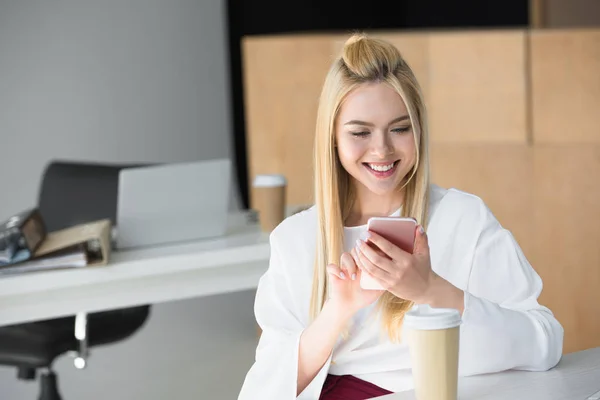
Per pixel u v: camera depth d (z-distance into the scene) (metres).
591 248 4.11
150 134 5.73
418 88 1.89
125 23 5.62
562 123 4.11
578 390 1.61
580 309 4.13
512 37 4.15
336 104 1.88
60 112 5.45
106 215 3.61
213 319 5.20
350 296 1.71
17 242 2.78
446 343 1.49
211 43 5.91
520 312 1.79
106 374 4.50
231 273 2.95
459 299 1.71
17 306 2.78
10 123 5.30
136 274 2.79
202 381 4.34
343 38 4.43
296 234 2.03
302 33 6.14
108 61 5.57
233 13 5.91
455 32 4.23
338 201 1.96
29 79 5.35
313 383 1.85
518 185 4.19
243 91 5.93
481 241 1.96
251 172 4.55
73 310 2.82
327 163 1.93
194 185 3.00
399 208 2.01
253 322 5.16
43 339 3.23
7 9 5.28
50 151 5.43
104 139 5.58
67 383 4.41
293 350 1.80
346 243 1.99
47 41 5.39
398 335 1.94
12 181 5.32
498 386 1.67
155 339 4.96
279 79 4.49
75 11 5.46
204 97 5.90
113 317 3.38
